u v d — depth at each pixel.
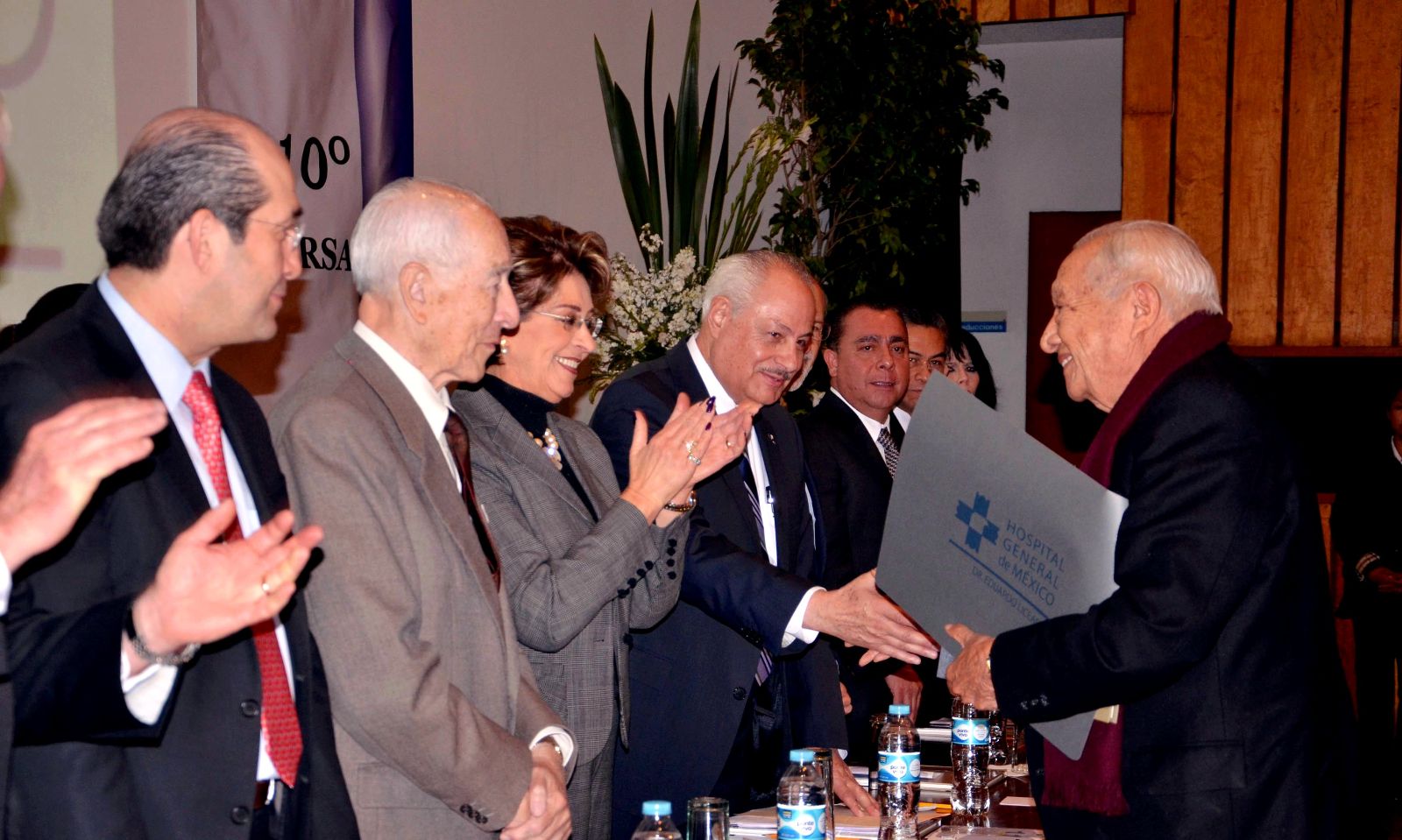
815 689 2.66
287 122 3.62
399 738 1.64
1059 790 1.96
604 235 5.59
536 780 1.77
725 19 6.47
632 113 5.36
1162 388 1.91
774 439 2.79
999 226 7.74
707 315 2.67
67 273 2.80
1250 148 6.70
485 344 1.87
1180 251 2.01
